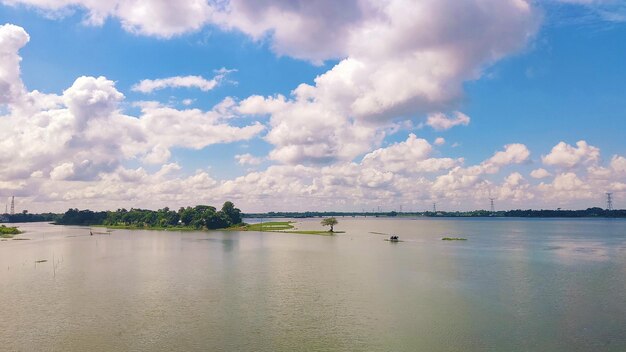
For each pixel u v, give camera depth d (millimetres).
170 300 70812
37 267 109125
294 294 74625
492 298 71125
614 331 53906
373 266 106938
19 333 54781
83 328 56469
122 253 142000
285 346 49531
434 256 128625
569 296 72312
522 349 48344
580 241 190125
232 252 143000
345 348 48844
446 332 54000
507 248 154375
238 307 66125
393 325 56875
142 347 49688
